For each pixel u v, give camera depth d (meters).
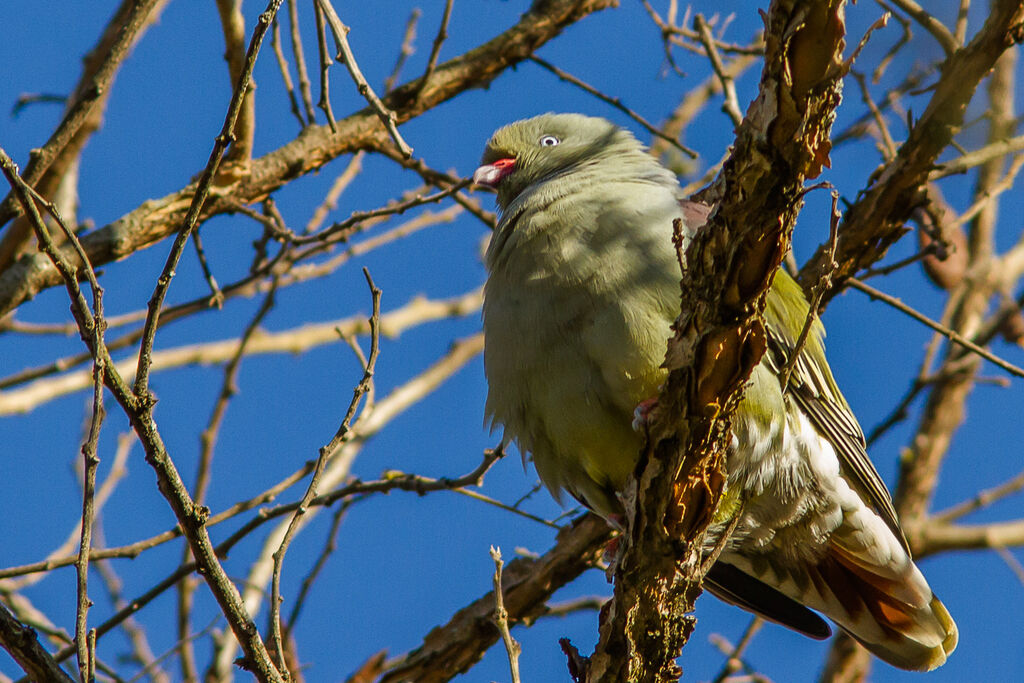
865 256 10.72
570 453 9.41
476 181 11.28
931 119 10.16
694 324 6.57
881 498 9.90
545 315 8.88
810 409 9.63
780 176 5.98
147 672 10.74
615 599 7.38
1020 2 9.60
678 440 6.91
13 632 6.45
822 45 5.62
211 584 6.57
